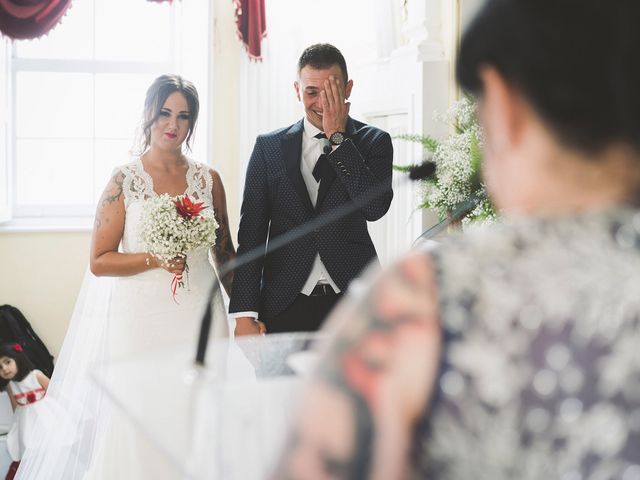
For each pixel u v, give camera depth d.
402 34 4.28
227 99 5.44
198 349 0.71
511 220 0.62
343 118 2.82
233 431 0.67
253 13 5.22
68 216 5.61
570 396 0.55
